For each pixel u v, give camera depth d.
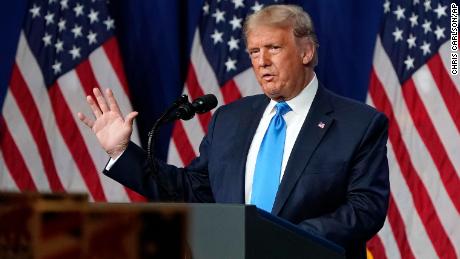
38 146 13.55
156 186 6.83
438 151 13.15
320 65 13.62
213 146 7.38
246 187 7.00
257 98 7.61
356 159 6.81
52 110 13.68
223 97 13.66
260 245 4.15
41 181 13.50
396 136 13.27
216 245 4.10
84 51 13.80
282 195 6.69
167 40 13.90
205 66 13.77
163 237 3.55
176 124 13.60
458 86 13.25
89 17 13.91
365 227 6.39
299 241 4.41
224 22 13.84
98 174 13.59
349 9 13.66
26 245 3.21
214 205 4.14
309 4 13.77
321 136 6.89
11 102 13.63
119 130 6.70
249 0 13.81
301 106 7.17
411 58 13.43
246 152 7.13
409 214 13.13
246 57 13.74
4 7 13.86
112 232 3.43
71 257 3.28
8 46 13.78
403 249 13.09
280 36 7.01
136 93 13.90
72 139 13.61
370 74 13.48
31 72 13.73
